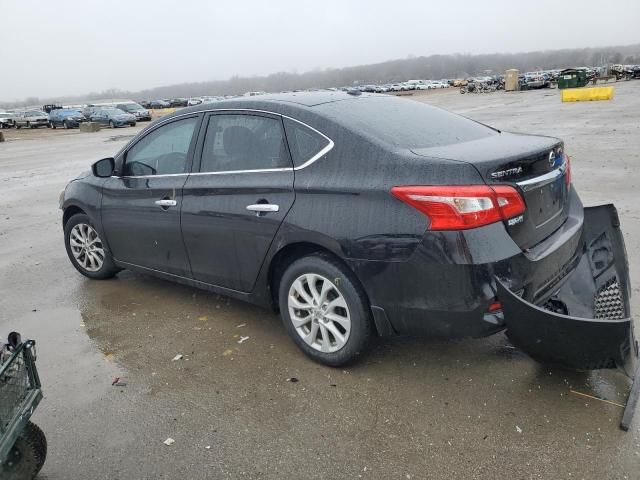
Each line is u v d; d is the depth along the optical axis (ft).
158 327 14.67
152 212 14.97
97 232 17.37
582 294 11.70
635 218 21.45
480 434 9.58
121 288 17.81
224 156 13.30
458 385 11.02
